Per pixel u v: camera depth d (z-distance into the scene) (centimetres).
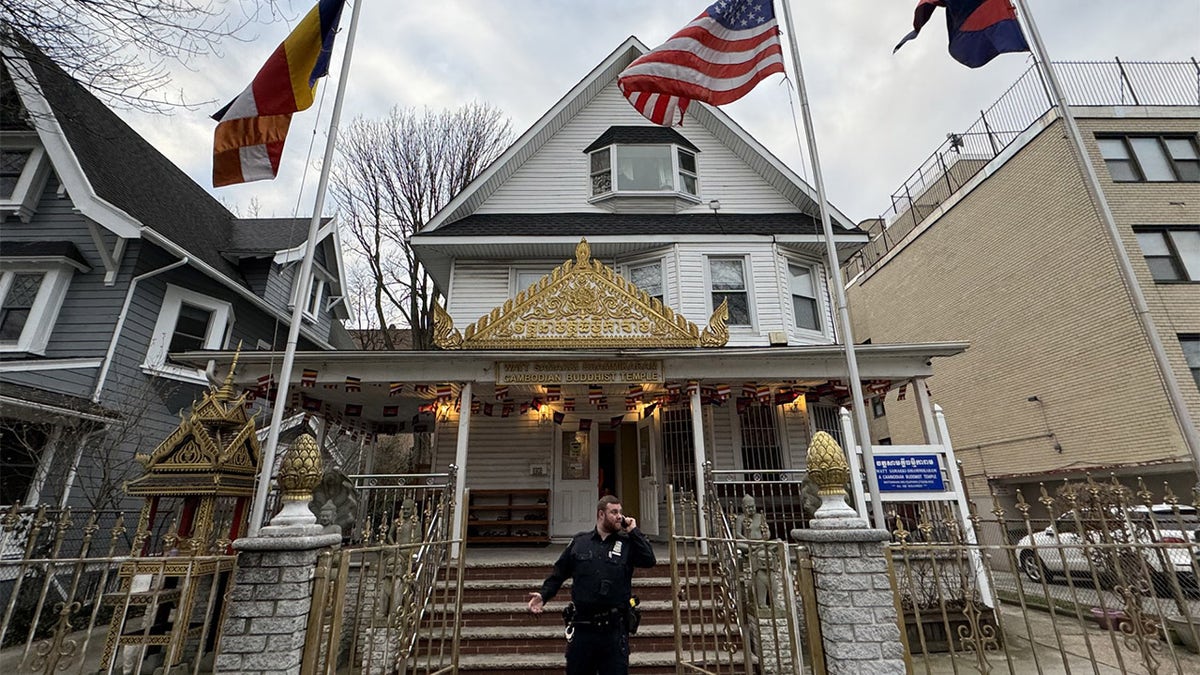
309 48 575
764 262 1143
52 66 574
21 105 766
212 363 792
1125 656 577
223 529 560
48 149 1045
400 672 439
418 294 1928
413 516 611
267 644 317
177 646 341
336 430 1486
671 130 1322
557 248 1153
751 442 1000
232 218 1778
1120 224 1346
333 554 365
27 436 887
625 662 374
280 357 790
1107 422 1283
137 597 427
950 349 805
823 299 1173
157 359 1115
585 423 999
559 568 406
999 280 1616
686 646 578
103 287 1059
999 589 981
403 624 448
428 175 1998
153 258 1136
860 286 2366
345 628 540
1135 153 1437
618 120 1357
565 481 999
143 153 1448
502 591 654
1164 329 1227
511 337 898
